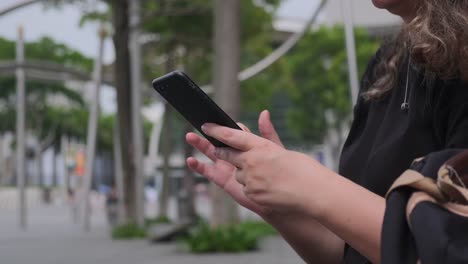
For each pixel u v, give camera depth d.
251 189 0.92
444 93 1.00
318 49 32.62
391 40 1.27
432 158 0.85
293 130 37.50
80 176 34.12
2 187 66.44
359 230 0.84
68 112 56.66
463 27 0.96
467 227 0.76
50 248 14.52
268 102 25.94
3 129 56.50
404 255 0.79
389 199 0.83
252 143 0.94
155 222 23.23
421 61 1.02
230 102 12.15
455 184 0.81
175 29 21.50
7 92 49.69
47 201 55.56
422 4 1.05
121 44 18.06
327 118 35.09
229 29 12.22
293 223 1.28
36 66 21.06
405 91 1.11
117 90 18.45
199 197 59.16
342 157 1.28
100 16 21.27
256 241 11.88
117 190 26.31
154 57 24.80
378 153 1.09
